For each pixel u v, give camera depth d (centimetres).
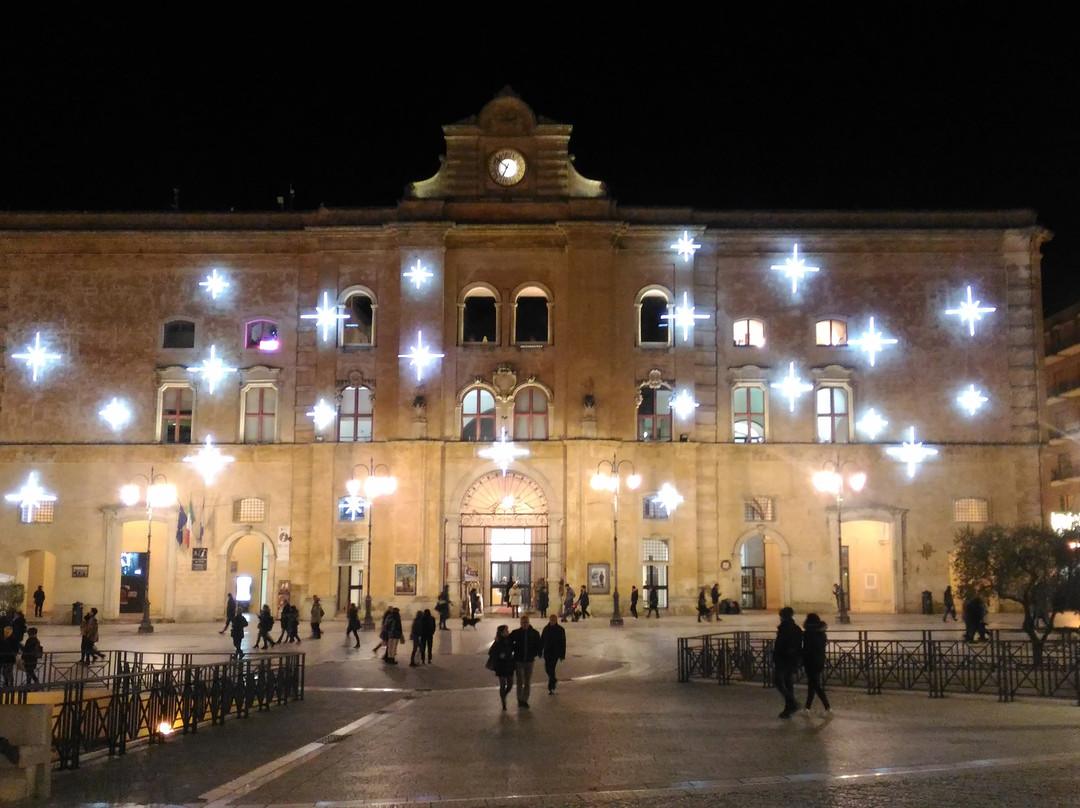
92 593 5756
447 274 5847
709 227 5859
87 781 1722
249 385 5897
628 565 5606
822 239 5878
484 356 5809
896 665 2923
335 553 5678
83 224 5956
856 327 5847
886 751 1905
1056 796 1521
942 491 5734
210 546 5778
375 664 3719
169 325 5956
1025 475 5706
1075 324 7000
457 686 3138
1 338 5931
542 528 5744
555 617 2920
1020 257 5841
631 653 3994
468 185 5866
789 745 1978
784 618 2377
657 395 5825
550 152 5884
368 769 1803
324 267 5884
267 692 2608
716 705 2591
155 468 5828
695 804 1508
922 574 5681
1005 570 3572
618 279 5866
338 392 5806
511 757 1900
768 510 5750
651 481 5722
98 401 5884
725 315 5875
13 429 5875
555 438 5731
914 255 5878
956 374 5803
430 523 5616
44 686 1767
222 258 5962
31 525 5822
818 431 5822
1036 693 2666
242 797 1597
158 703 2144
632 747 1983
